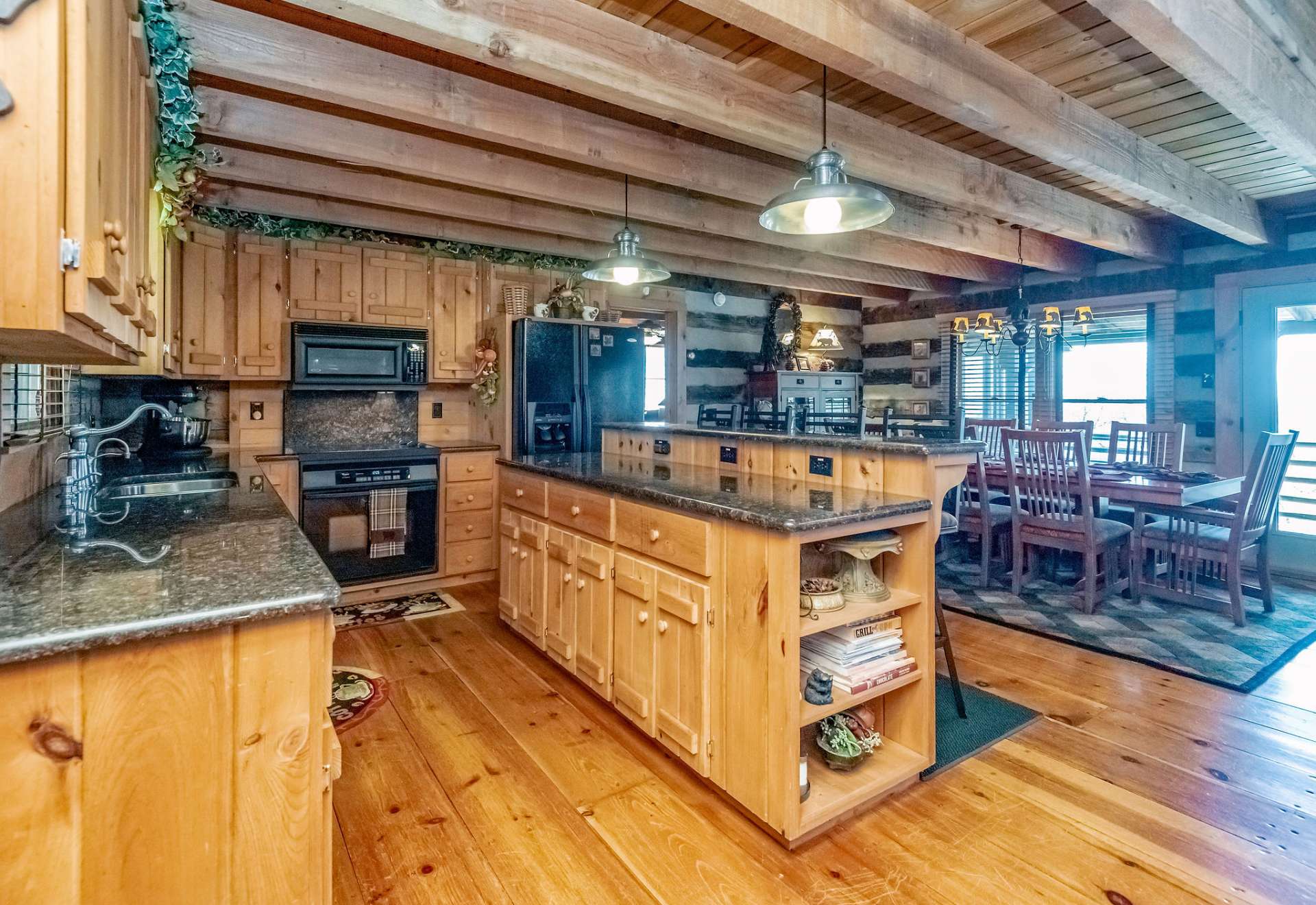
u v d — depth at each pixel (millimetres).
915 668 2150
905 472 2174
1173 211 3518
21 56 867
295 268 3916
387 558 4055
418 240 4336
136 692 956
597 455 3631
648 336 7031
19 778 894
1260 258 4570
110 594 1066
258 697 1040
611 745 2350
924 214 4160
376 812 1955
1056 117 2631
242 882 1041
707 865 1741
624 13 2129
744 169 3266
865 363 7355
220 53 2016
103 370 2426
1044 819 1919
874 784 1978
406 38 1934
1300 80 2475
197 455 3521
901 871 1712
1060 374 5680
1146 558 4414
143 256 1538
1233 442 4684
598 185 3465
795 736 1772
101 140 1010
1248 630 3465
